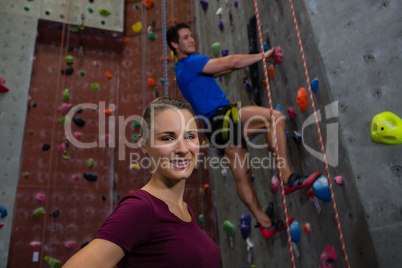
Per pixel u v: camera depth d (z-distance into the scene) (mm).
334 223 1481
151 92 4344
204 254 629
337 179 1414
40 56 4305
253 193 1909
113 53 4633
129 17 4742
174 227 616
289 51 1794
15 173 3631
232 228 2781
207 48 3385
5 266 3330
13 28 4090
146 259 583
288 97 1837
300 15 1677
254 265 2400
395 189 1181
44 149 3971
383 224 1209
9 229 3451
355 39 1377
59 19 4309
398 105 1197
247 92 2406
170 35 1934
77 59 4449
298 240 1806
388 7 1277
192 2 4504
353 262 1356
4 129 3727
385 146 1224
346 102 1391
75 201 3928
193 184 3734
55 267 3584
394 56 1229
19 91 3898
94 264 503
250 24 2205
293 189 1555
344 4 1438
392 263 1172
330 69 1470
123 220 560
